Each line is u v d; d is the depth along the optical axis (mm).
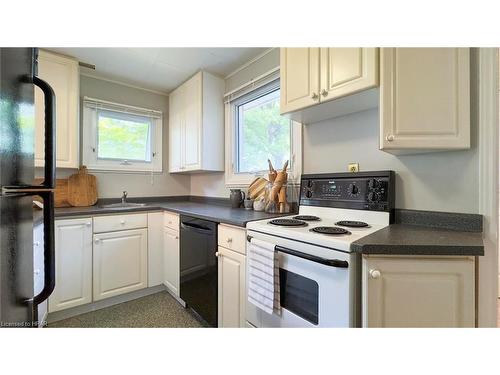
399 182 1302
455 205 1132
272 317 1166
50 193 642
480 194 1062
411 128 1048
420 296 862
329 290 939
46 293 651
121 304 2018
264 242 1187
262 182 2029
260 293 1173
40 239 1514
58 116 2008
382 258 875
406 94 1053
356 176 1414
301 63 1399
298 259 1051
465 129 1024
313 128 1734
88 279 1863
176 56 2123
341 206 1446
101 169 2514
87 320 1768
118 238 2014
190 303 1777
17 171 574
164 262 2234
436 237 962
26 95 634
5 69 509
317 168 1705
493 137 1034
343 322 898
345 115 1547
